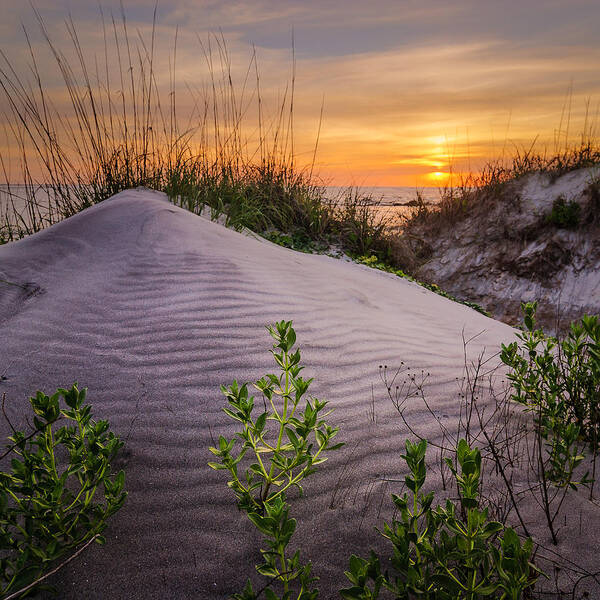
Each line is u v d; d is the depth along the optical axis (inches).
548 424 91.9
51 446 67.6
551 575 64.2
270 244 247.4
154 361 109.5
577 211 350.3
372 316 153.3
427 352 134.5
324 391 105.9
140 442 86.4
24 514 63.0
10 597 54.2
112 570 64.4
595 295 318.3
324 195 335.3
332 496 78.1
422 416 101.5
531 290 349.7
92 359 109.8
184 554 67.1
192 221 187.3
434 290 287.0
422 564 57.8
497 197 405.1
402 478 83.0
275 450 74.7
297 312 138.5
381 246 323.9
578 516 75.0
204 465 82.6
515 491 80.9
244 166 323.3
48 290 139.7
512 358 109.3
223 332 121.9
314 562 66.6
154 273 148.4
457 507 76.0
